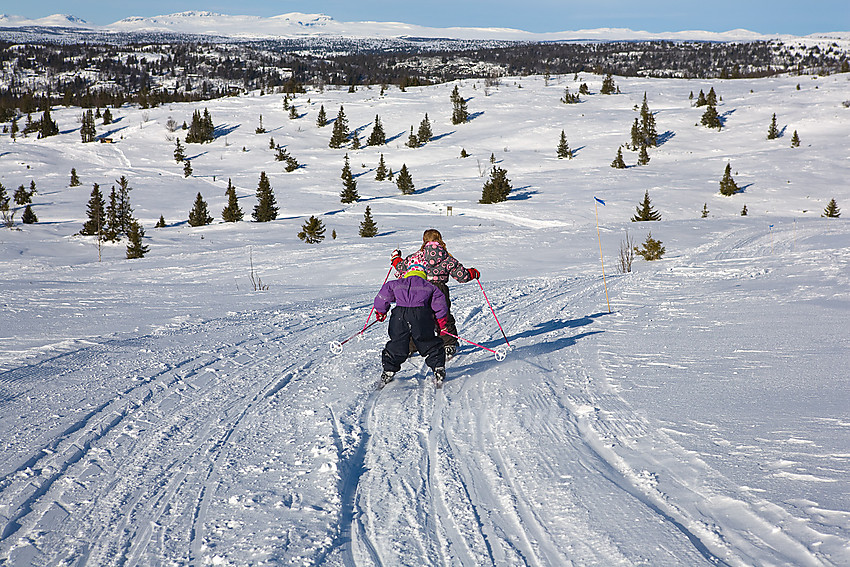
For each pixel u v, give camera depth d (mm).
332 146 142625
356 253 28156
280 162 129250
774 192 76125
